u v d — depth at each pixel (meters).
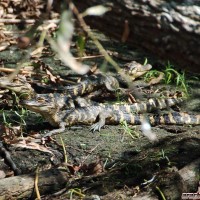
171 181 9.68
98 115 13.27
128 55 17.73
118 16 5.21
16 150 11.80
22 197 9.77
